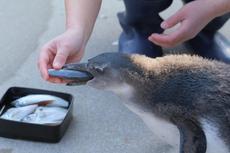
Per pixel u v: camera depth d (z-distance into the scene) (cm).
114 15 312
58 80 131
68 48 150
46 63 143
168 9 316
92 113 214
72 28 163
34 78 241
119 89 123
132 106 124
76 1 174
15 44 278
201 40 248
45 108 205
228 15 242
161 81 119
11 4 332
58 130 192
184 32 150
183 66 121
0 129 195
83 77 125
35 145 193
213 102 115
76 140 197
